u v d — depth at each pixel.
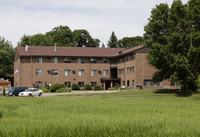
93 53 80.31
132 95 47.47
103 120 13.41
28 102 29.30
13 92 51.62
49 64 74.88
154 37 47.44
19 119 14.62
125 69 73.69
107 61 80.25
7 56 84.69
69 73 76.69
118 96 45.53
